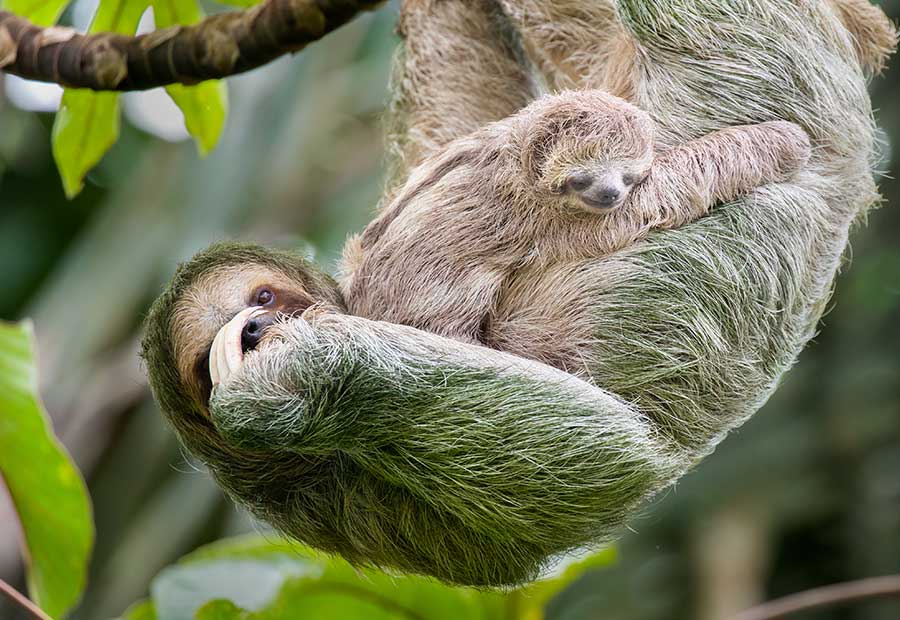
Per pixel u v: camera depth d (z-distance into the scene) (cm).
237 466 1088
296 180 1923
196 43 1118
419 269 1041
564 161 995
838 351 2209
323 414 984
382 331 995
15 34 1146
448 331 1030
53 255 2427
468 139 1084
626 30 1120
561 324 1031
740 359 1052
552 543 1023
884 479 2138
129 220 1900
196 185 1898
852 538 2162
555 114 1017
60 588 1263
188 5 1238
